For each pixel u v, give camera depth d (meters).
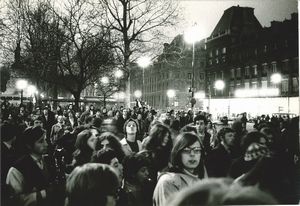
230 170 4.57
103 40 24.09
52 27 24.75
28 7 24.94
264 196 1.10
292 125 8.81
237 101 44.19
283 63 47.69
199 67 68.19
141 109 18.61
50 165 5.58
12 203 4.11
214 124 10.01
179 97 66.00
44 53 24.64
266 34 51.59
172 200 1.23
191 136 3.94
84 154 5.01
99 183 1.96
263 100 41.16
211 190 1.12
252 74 55.03
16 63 25.77
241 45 58.22
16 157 4.78
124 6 23.58
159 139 4.87
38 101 26.53
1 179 4.72
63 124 11.52
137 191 4.25
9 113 16.44
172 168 3.96
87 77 25.23
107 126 7.80
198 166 4.03
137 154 4.49
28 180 4.19
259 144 4.38
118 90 35.62
